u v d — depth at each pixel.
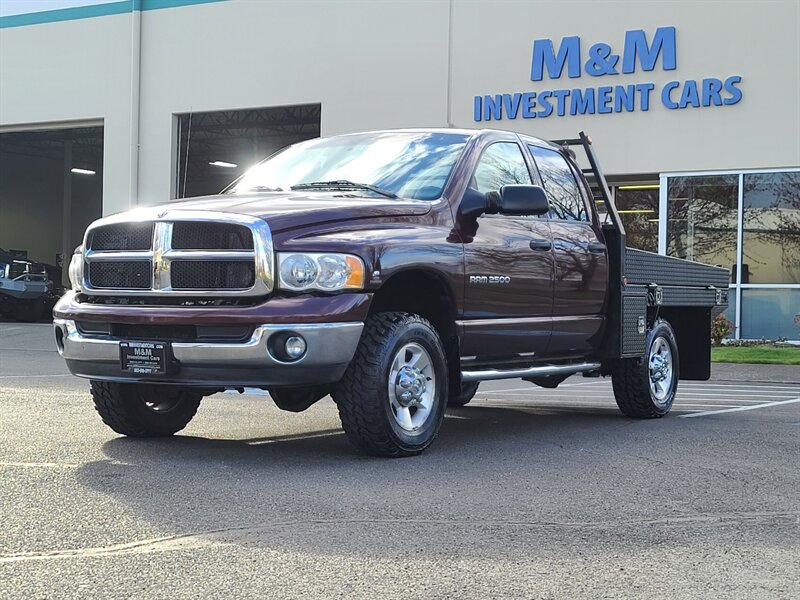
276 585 3.54
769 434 7.51
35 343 19.80
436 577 3.66
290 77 22.86
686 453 6.52
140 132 24.55
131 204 24.53
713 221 18.72
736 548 4.14
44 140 40.75
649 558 3.96
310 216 5.80
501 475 5.61
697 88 18.75
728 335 18.42
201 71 23.84
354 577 3.65
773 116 18.23
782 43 18.12
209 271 5.72
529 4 20.22
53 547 3.98
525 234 7.07
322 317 5.59
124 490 5.02
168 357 5.69
